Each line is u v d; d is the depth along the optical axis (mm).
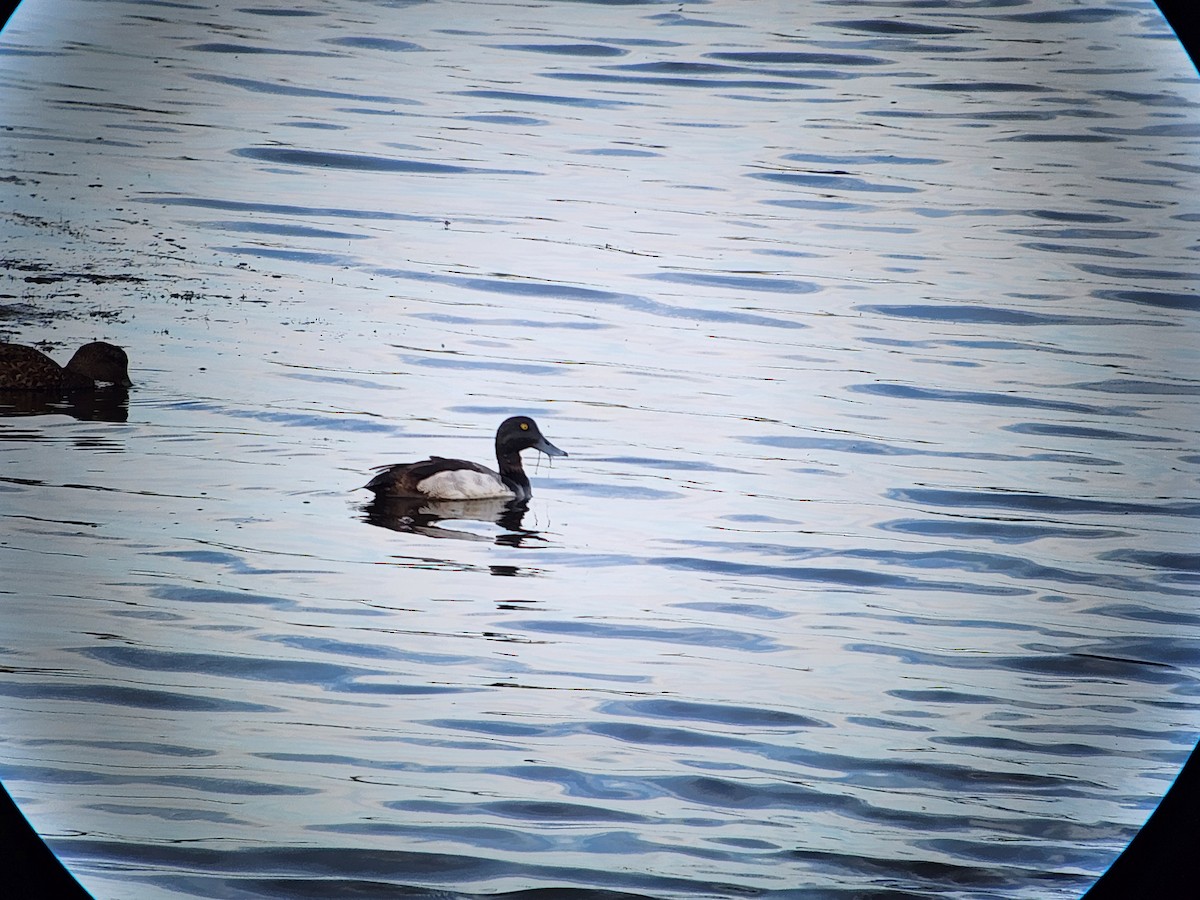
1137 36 45625
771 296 28906
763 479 20594
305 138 36625
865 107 40469
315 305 26562
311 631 15461
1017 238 32812
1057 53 44812
